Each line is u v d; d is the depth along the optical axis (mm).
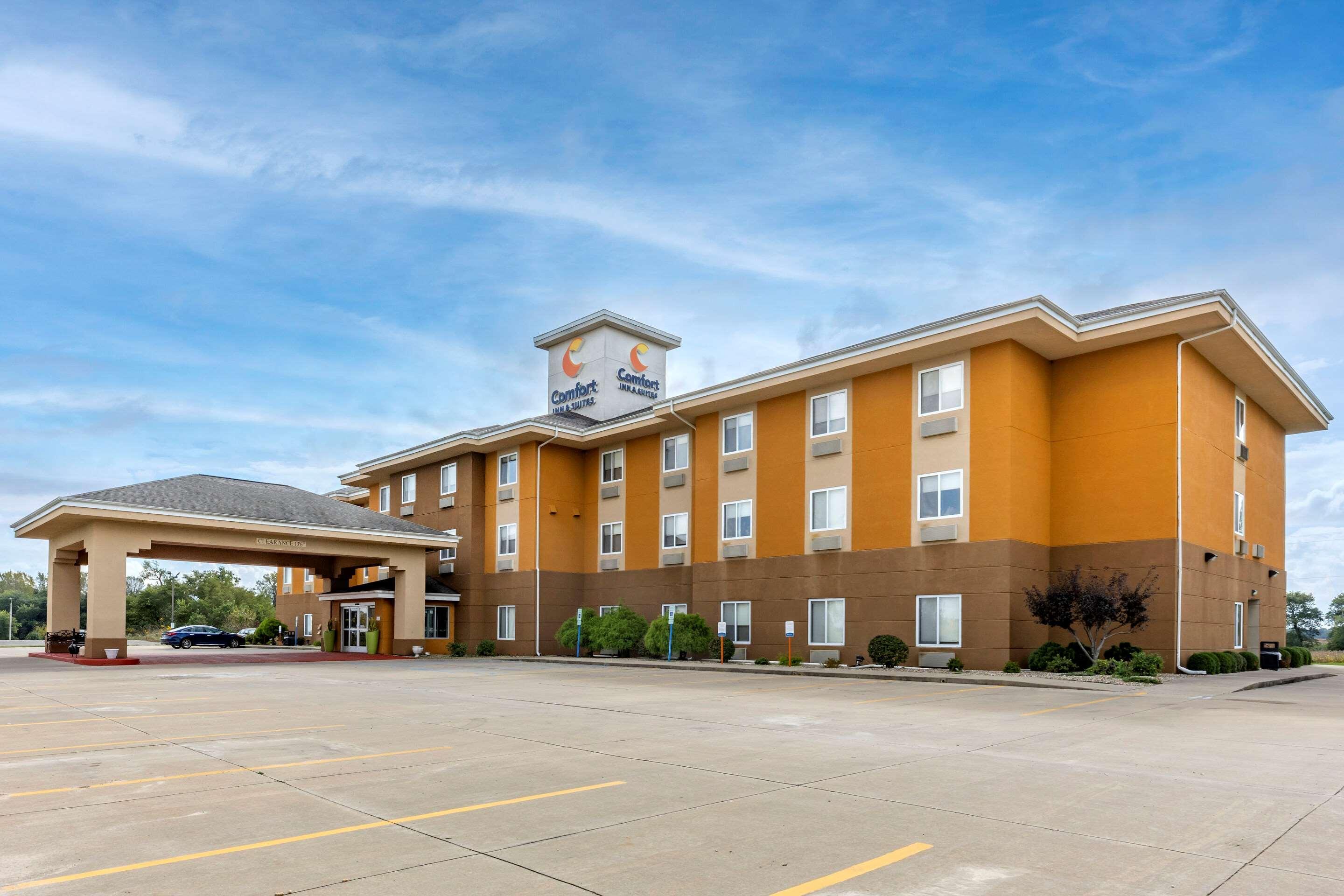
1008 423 25500
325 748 11789
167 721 14836
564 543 40469
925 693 19781
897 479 28172
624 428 37938
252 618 90625
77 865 6387
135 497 33125
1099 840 7043
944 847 6852
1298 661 32531
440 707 17016
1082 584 24734
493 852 6738
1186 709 16344
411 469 47250
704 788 9047
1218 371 28141
